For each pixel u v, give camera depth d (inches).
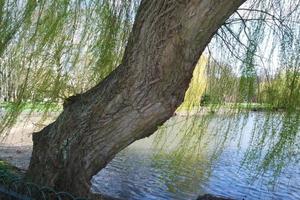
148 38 98.1
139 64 100.3
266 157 144.2
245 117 154.1
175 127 175.0
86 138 109.3
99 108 108.0
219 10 91.3
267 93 147.4
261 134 146.3
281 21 145.2
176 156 186.1
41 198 108.5
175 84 99.9
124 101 103.7
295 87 142.9
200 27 93.3
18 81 140.9
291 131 141.7
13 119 141.5
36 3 134.5
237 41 147.9
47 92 145.3
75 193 110.1
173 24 94.3
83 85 149.2
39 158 116.1
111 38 145.5
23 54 139.0
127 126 104.7
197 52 98.3
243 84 152.7
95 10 145.6
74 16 142.0
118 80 105.7
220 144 165.2
